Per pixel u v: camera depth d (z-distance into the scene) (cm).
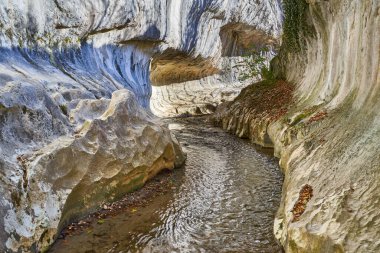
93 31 1583
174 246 638
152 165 1020
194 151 1470
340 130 760
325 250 443
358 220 449
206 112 2994
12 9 1158
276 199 871
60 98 882
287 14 1838
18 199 573
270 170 1138
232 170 1154
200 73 3325
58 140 730
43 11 1298
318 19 1243
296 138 1066
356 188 517
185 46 2411
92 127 805
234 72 3462
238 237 670
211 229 708
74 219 725
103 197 811
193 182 1024
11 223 543
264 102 1839
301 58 1723
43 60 1241
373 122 629
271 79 2211
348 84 909
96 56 1605
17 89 674
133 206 828
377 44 686
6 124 634
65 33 1422
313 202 565
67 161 700
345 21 937
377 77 688
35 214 592
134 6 1770
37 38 1260
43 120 716
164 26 2084
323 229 471
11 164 598
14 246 532
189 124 2389
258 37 3403
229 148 1534
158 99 3259
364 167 546
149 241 655
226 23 2880
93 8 1523
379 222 429
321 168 677
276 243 634
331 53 1088
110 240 656
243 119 1858
